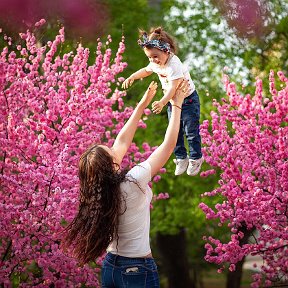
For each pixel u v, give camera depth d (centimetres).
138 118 531
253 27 1109
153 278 464
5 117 988
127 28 1567
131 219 461
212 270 2138
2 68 993
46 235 920
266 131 965
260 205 908
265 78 1423
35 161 1012
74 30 1272
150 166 467
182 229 1778
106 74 1005
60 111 966
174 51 570
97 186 458
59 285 943
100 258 944
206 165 1441
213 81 1536
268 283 999
